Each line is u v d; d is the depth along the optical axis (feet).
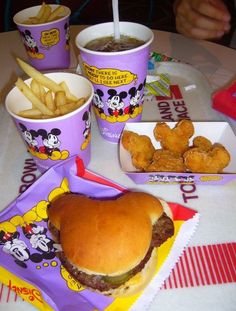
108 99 2.52
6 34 4.74
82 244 1.75
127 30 2.68
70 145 2.31
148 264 1.90
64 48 3.57
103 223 1.78
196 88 3.40
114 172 2.56
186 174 2.23
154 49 4.12
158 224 1.98
